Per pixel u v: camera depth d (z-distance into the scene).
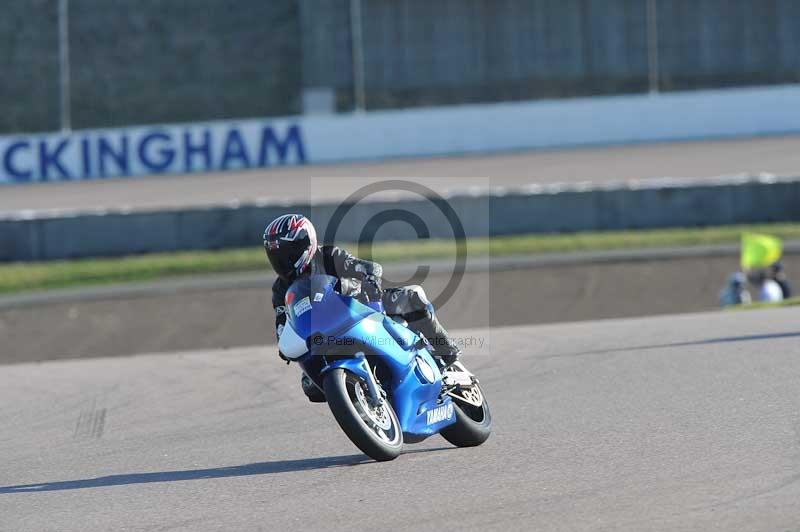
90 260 75.06
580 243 71.75
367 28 137.50
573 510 16.19
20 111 137.25
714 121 112.19
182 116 137.62
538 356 31.77
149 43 142.00
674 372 27.44
